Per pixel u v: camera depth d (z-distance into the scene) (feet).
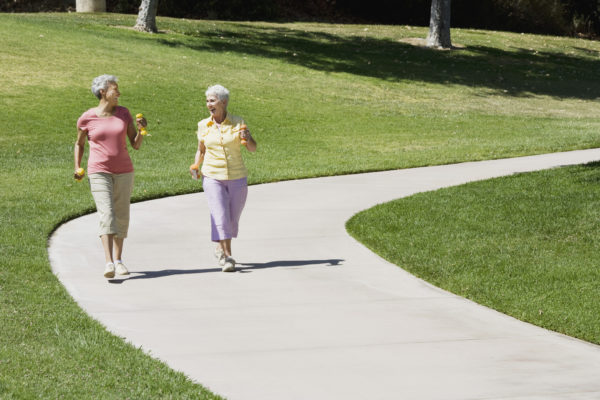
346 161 118.83
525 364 39.86
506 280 56.13
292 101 175.94
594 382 37.47
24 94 153.17
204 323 46.14
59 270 57.93
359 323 46.39
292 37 250.98
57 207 81.20
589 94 220.02
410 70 224.94
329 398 35.42
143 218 78.02
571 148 130.52
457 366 39.47
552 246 65.87
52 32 207.62
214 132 58.08
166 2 282.15
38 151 120.57
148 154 122.83
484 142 139.95
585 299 51.52
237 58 211.20
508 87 218.79
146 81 173.78
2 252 60.80
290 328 45.29
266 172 107.34
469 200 84.89
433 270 58.95
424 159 120.06
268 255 63.57
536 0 339.16
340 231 72.23
